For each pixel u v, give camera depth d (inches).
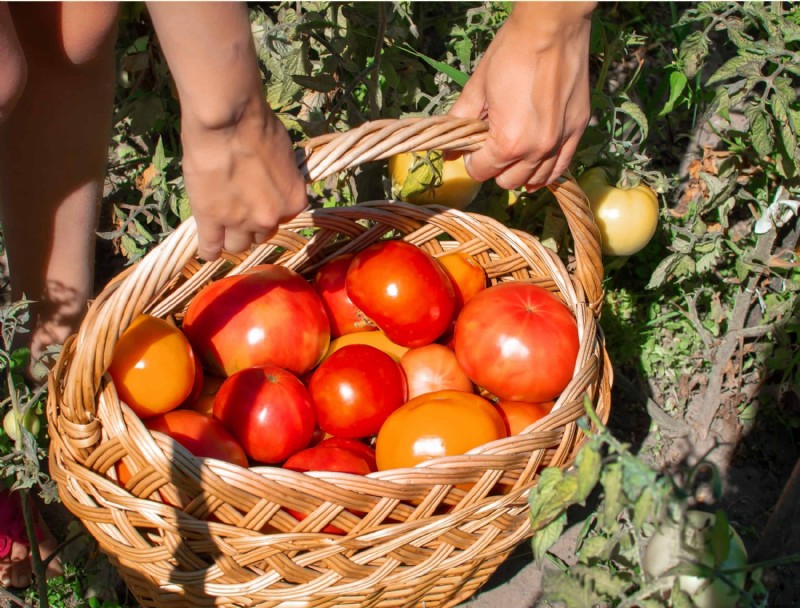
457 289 72.1
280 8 87.4
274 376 63.3
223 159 45.8
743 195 84.7
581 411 60.1
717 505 78.8
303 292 68.6
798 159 77.9
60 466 57.2
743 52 78.1
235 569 54.8
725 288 94.5
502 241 73.7
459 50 86.7
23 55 58.4
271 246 71.3
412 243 74.1
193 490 52.9
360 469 61.1
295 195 50.2
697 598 43.6
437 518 55.6
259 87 44.9
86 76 67.6
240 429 61.8
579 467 36.0
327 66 82.2
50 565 70.8
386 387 64.6
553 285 71.7
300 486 53.0
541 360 63.5
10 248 75.1
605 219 81.9
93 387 53.3
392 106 88.1
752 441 85.1
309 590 55.7
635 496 35.7
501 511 57.8
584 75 54.6
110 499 54.5
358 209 71.9
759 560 55.9
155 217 93.1
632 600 38.4
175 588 57.1
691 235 83.1
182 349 61.0
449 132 55.5
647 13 118.3
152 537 56.2
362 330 75.1
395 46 84.1
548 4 49.5
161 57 85.8
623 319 92.0
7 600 69.1
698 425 85.4
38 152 69.1
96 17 63.9
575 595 39.2
